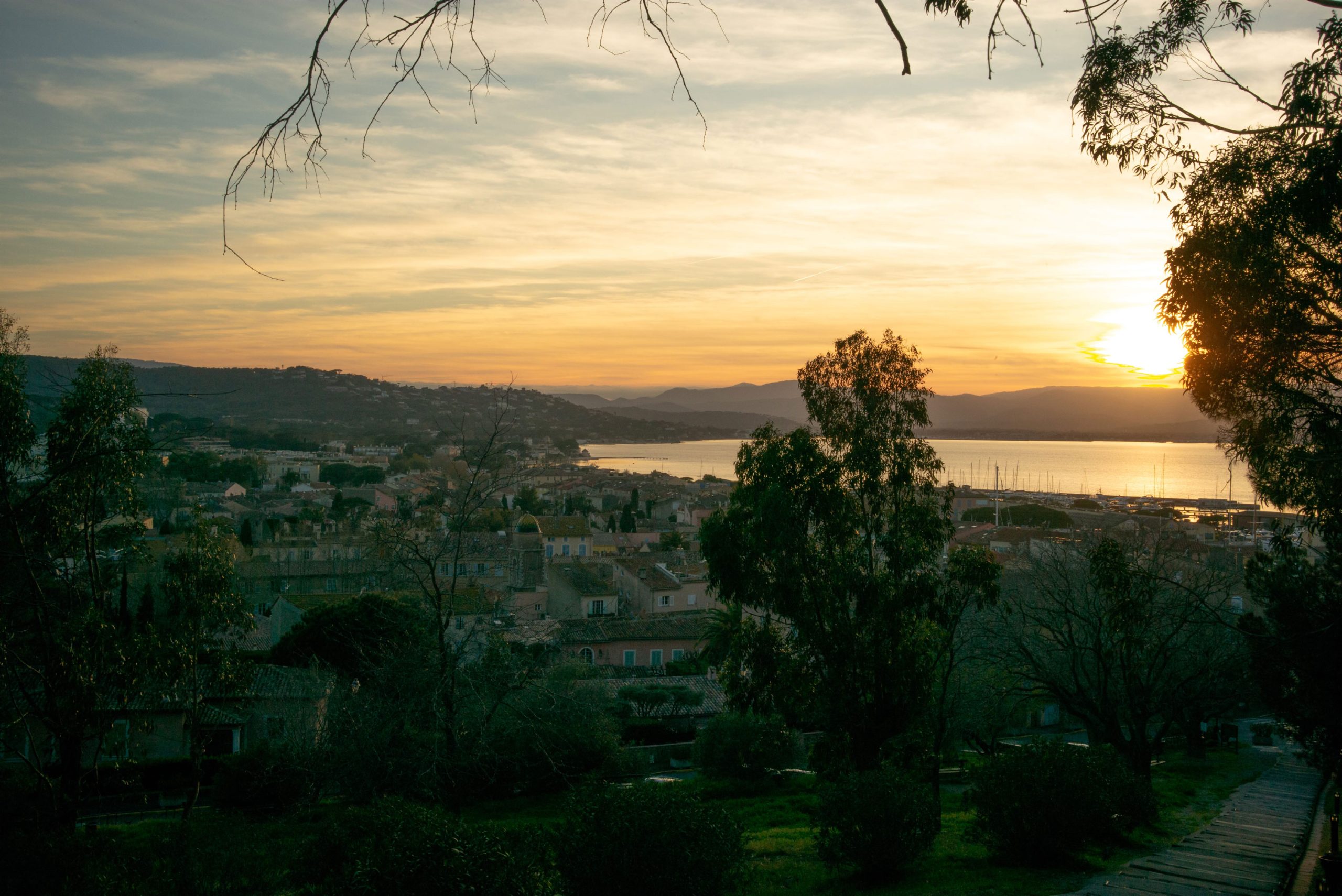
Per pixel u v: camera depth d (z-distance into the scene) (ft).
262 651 157.89
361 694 75.97
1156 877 43.04
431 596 73.41
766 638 80.94
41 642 60.64
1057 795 46.60
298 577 223.51
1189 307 41.96
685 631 180.75
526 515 401.08
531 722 79.92
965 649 96.17
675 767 115.96
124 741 69.56
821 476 77.71
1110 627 72.43
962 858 49.26
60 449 59.62
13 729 61.93
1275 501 52.24
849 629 76.95
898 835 44.83
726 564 80.18
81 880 40.86
